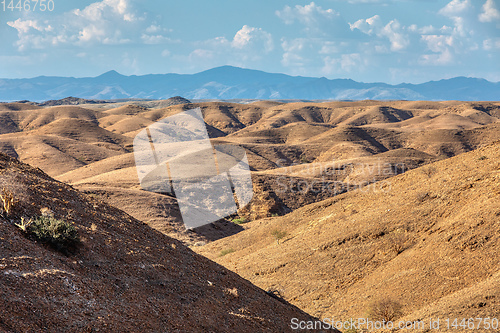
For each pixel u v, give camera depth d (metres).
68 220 10.31
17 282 6.81
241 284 13.45
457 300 14.21
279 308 13.25
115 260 9.76
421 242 20.73
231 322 10.07
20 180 11.06
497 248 16.58
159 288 9.76
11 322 5.95
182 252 13.10
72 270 8.27
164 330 8.01
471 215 19.34
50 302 6.85
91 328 6.82
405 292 17.30
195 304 9.95
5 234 8.01
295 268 24.72
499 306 12.59
